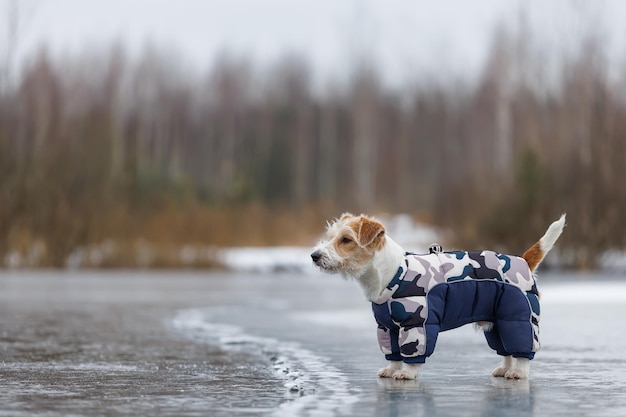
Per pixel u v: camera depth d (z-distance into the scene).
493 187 28.00
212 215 30.61
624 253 25.89
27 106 45.25
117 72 55.91
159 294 17.03
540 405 5.12
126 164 32.69
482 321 6.41
